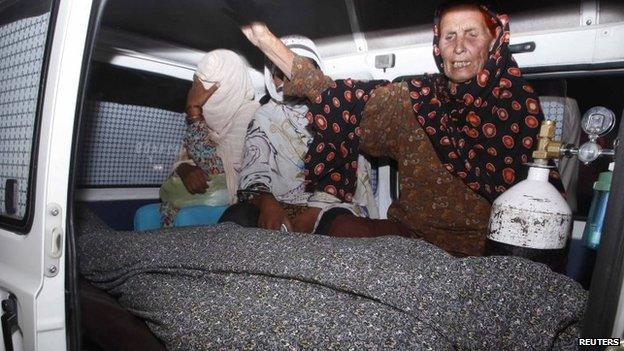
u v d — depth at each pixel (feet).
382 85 6.36
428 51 6.25
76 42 3.12
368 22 6.39
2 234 3.77
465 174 5.46
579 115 5.74
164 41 7.34
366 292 2.97
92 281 4.54
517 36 5.49
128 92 7.38
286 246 3.58
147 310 3.63
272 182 6.75
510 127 5.16
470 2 5.14
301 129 6.97
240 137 7.66
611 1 4.85
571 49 5.17
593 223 3.15
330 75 7.16
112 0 6.06
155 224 7.58
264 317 3.04
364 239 3.73
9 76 3.94
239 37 7.44
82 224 5.90
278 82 6.90
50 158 3.16
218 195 7.50
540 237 3.74
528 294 2.92
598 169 5.64
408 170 5.98
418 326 2.75
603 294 2.35
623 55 4.92
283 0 5.96
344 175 6.38
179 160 8.02
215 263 3.58
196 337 3.09
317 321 2.91
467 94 5.24
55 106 3.14
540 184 3.97
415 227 5.92
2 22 4.22
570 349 2.89
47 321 3.25
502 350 2.78
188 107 7.49
